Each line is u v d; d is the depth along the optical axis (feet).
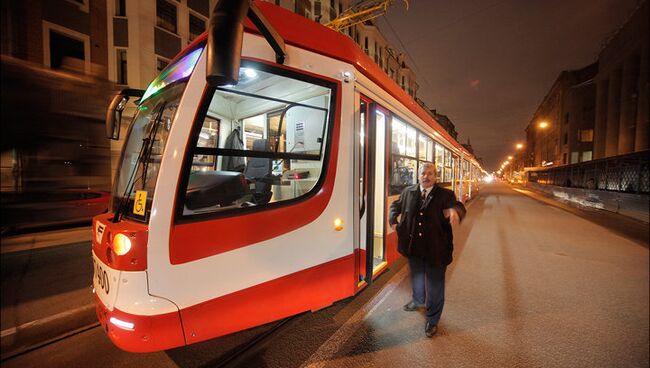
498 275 14.37
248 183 8.08
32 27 30.30
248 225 6.33
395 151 12.82
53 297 11.37
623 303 11.22
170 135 5.59
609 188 46.62
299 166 8.61
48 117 8.96
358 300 11.31
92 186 10.25
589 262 16.61
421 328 9.25
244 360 7.59
